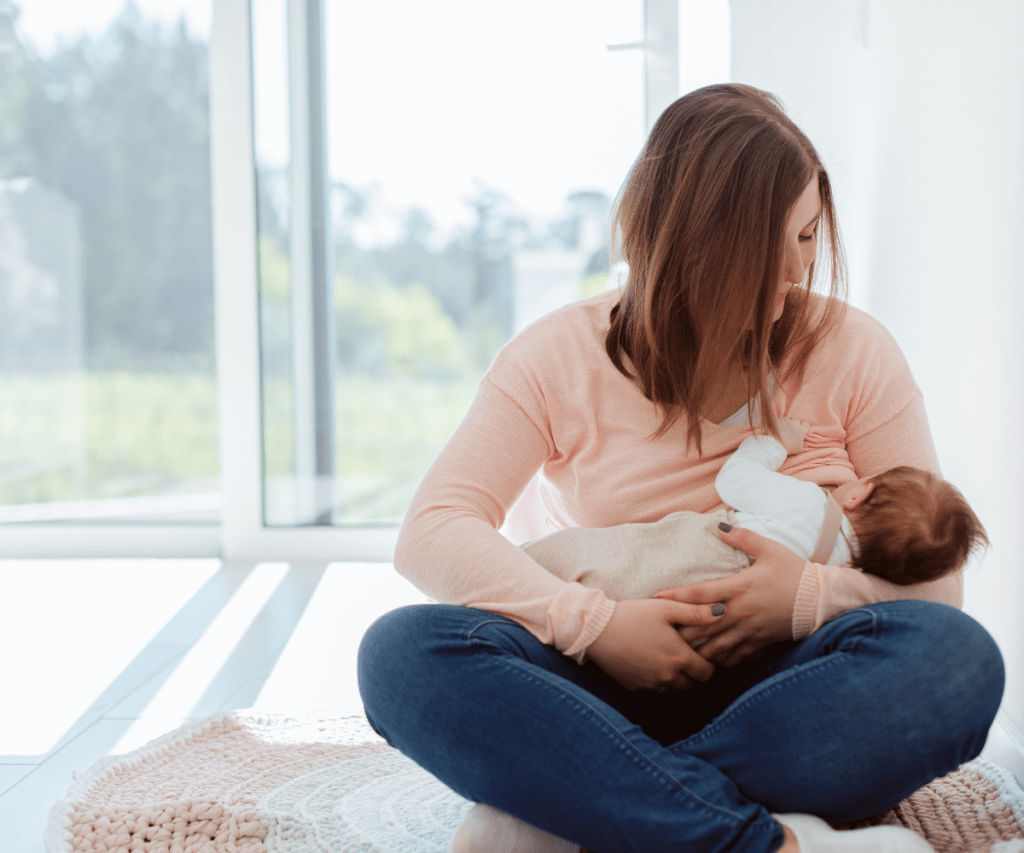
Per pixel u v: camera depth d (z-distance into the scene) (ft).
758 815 2.79
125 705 5.26
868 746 2.84
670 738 3.46
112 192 9.21
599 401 3.70
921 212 6.09
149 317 9.27
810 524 3.41
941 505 3.33
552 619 3.18
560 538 3.55
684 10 8.22
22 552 9.28
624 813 2.76
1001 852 3.27
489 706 2.92
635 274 3.60
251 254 8.74
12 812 3.94
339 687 5.50
